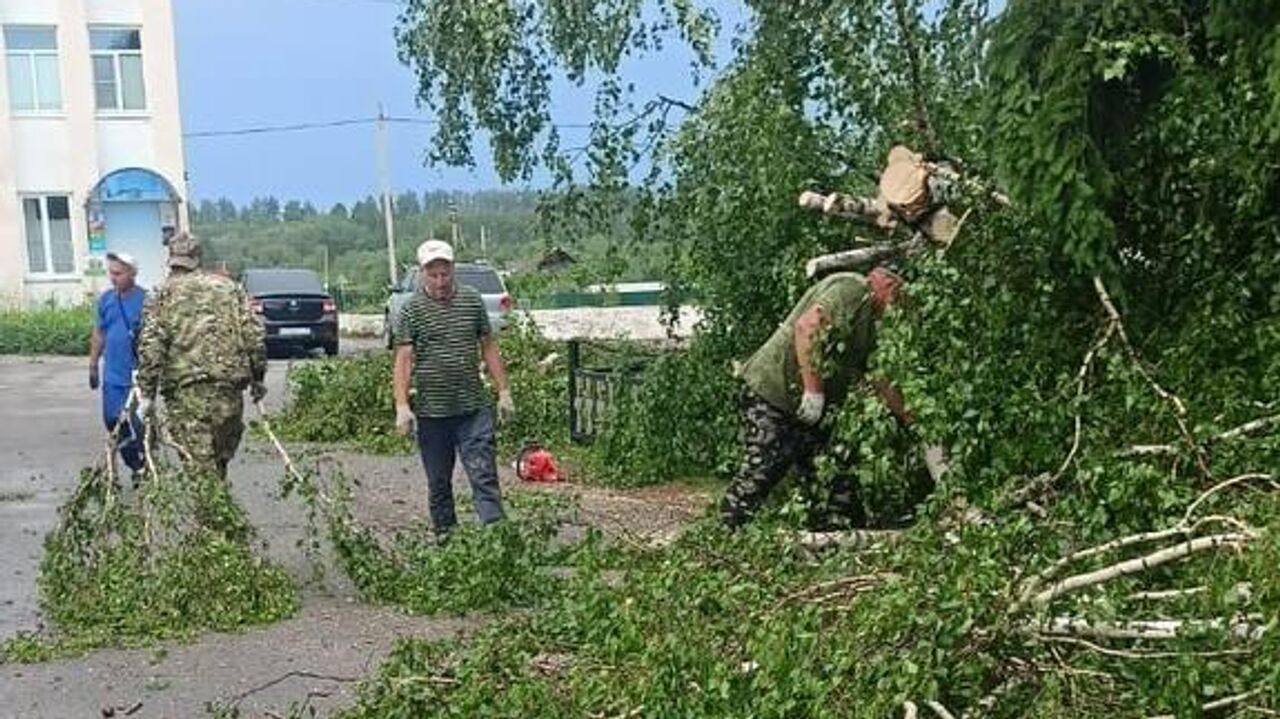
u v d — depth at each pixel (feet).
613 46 29.30
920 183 20.02
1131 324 17.46
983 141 18.26
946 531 13.44
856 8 25.89
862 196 26.12
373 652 19.51
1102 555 12.89
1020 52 17.48
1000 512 14.14
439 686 14.11
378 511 30.73
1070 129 16.84
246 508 31.04
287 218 179.83
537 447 35.19
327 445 42.50
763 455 20.47
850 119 26.71
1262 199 16.56
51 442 45.96
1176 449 14.76
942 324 17.10
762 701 11.30
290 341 84.07
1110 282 17.06
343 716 14.88
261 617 21.26
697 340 30.25
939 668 11.10
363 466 37.93
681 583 13.24
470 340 24.72
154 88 110.73
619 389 33.71
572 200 31.37
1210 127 16.69
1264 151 16.37
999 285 17.37
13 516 31.58
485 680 13.55
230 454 25.14
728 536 15.15
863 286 19.92
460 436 24.72
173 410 24.02
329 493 28.89
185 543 21.76
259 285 86.22
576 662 13.43
